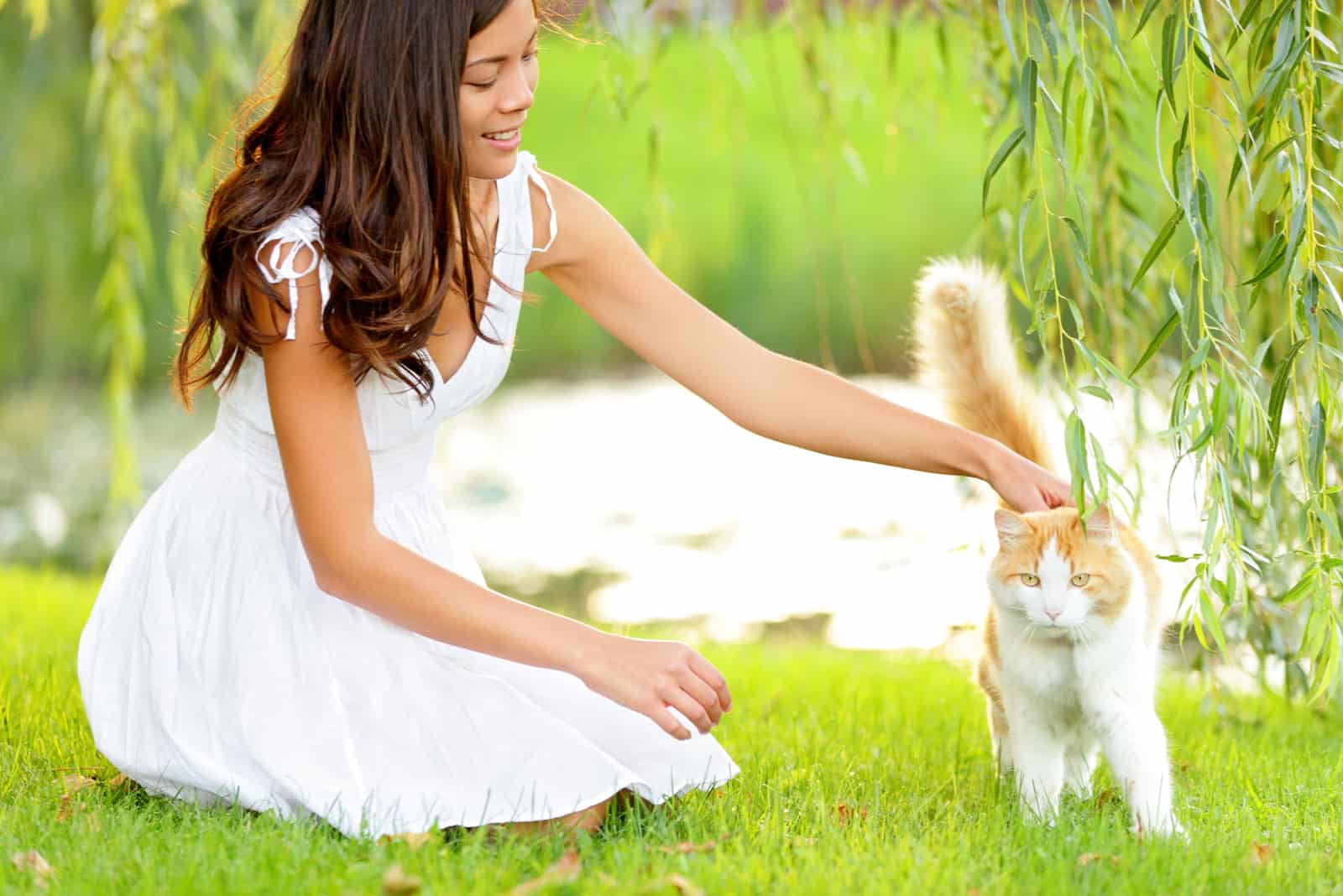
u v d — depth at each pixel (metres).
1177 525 5.56
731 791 3.29
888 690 5.00
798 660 5.77
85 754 3.54
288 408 2.69
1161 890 2.58
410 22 2.52
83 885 2.47
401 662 2.89
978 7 4.12
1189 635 6.04
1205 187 2.73
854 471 10.65
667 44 4.48
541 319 14.38
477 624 2.69
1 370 11.88
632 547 8.96
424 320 2.68
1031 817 3.08
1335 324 2.76
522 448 11.66
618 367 14.34
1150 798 3.10
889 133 4.70
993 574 3.24
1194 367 2.65
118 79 5.10
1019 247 2.72
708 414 12.69
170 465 11.04
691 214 14.88
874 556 8.44
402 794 2.78
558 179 3.14
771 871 2.62
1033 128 2.72
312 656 2.87
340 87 2.58
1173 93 2.75
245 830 2.71
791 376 3.14
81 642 3.12
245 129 2.87
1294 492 3.87
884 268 13.98
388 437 2.96
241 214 2.64
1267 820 3.23
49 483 10.52
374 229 2.61
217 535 2.98
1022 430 3.64
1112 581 3.12
